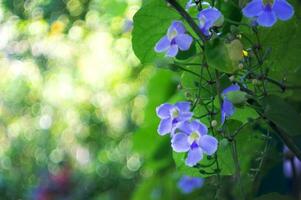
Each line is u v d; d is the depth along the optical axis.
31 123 5.63
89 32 3.89
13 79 4.79
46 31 3.59
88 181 5.45
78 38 3.95
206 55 1.42
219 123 1.53
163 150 2.47
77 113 5.55
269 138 1.60
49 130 5.67
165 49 1.48
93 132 5.62
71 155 5.73
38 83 4.94
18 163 5.79
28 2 3.30
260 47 1.52
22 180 5.72
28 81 4.90
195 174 1.64
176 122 1.46
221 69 1.41
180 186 2.41
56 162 5.76
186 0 1.61
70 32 3.83
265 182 2.40
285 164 2.48
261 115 1.49
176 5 1.46
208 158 1.49
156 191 2.76
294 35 1.60
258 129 1.73
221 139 1.51
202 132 1.44
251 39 1.58
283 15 1.44
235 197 2.06
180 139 1.44
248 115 1.59
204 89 1.51
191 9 1.58
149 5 1.59
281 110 1.47
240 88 1.47
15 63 4.14
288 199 1.50
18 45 3.71
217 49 1.41
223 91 1.47
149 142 2.48
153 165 2.50
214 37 1.44
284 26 1.59
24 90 5.14
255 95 1.47
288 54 1.62
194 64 1.50
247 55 1.51
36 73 4.56
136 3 3.00
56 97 5.32
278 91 1.58
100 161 5.53
